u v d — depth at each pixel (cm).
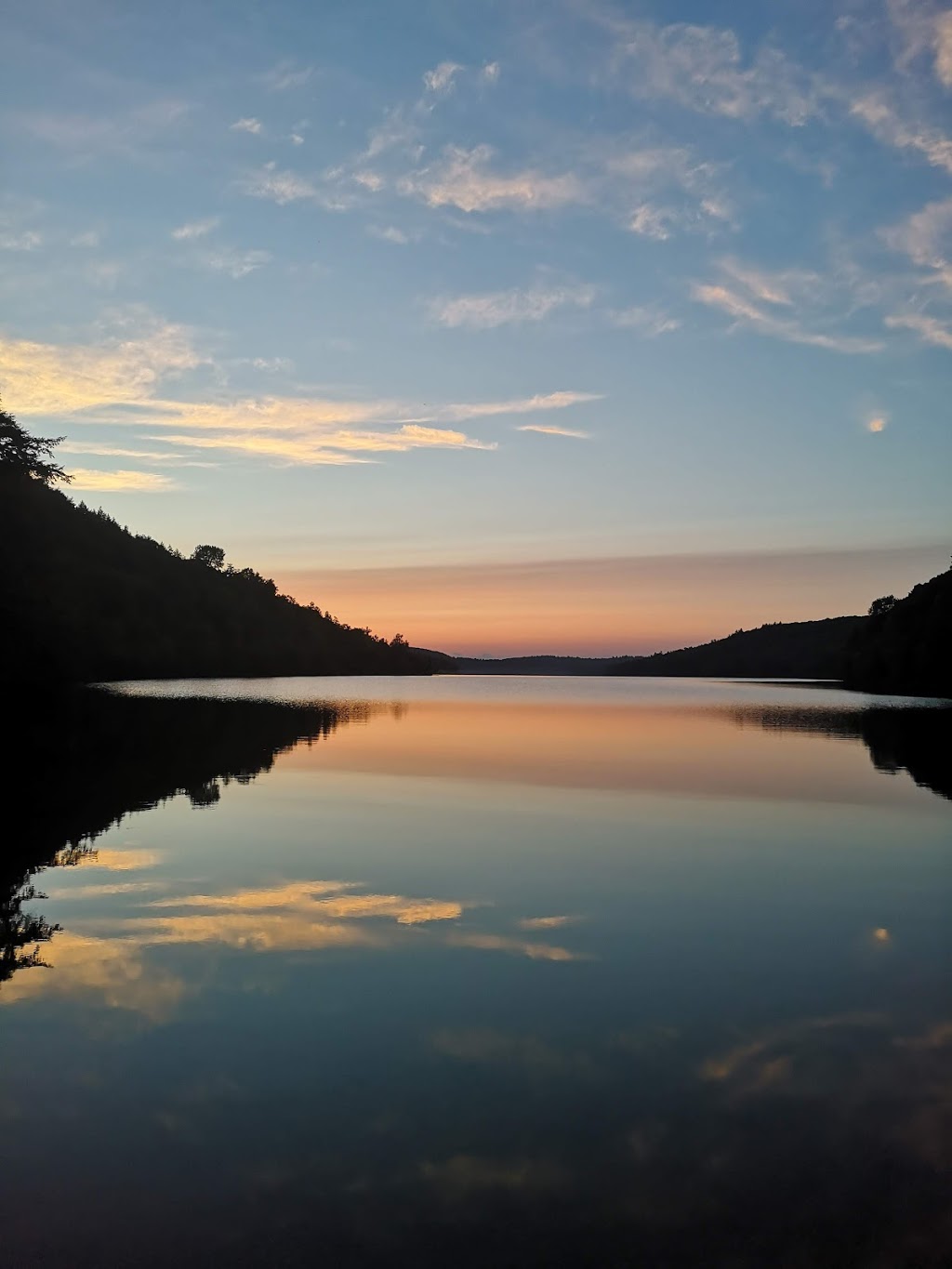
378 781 2302
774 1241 511
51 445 4972
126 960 958
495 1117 642
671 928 1093
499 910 1158
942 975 937
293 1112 650
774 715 5416
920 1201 546
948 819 1811
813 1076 709
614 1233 519
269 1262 494
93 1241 511
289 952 990
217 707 5628
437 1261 496
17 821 1711
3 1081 693
